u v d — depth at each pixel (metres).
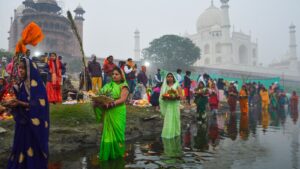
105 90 5.09
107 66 10.45
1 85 8.29
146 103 11.12
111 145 4.99
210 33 84.06
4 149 5.11
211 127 9.55
